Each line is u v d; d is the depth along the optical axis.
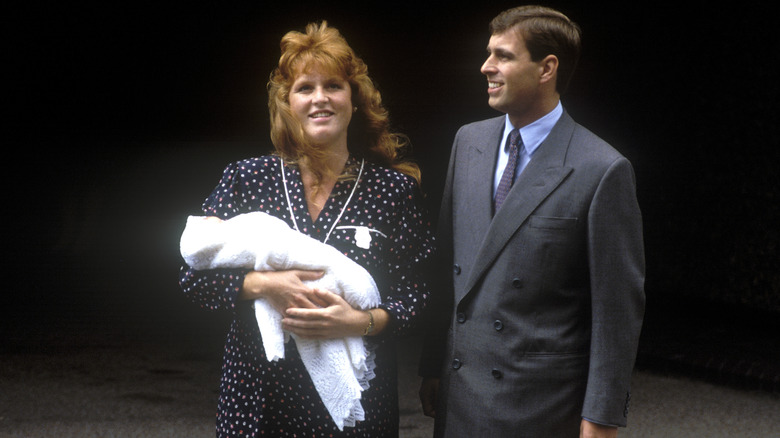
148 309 8.98
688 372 6.89
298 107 2.57
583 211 2.47
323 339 2.43
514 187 2.55
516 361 2.51
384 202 2.62
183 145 16.81
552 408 2.48
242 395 2.52
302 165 2.62
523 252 2.51
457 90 13.53
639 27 10.55
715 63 9.73
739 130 9.47
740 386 6.50
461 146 2.79
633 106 10.67
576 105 11.19
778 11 9.09
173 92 16.94
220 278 2.46
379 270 2.60
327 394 2.43
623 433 5.29
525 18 2.53
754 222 9.34
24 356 6.85
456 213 2.71
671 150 10.23
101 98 16.84
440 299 2.77
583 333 2.52
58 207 15.21
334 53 2.55
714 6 9.71
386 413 2.58
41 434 4.98
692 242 10.01
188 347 7.33
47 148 16.28
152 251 12.97
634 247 2.48
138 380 6.23
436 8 13.56
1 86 16.52
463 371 2.60
